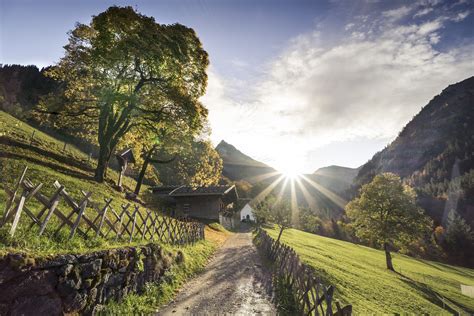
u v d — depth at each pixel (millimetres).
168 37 23141
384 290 18234
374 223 34406
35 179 16719
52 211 6918
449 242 86562
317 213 155625
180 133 28844
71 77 25953
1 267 4746
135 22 22219
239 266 15953
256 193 125188
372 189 35469
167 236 14773
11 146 23906
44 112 26453
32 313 5113
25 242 5922
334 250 34938
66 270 5969
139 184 32656
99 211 8773
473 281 39250
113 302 7367
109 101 24062
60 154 32594
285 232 50219
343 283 16297
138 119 27719
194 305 9039
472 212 125188
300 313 9016
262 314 8742
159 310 8359
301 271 10078
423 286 25156
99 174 25281
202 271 13914
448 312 17828
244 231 47781
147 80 25281
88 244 7840
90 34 24375
